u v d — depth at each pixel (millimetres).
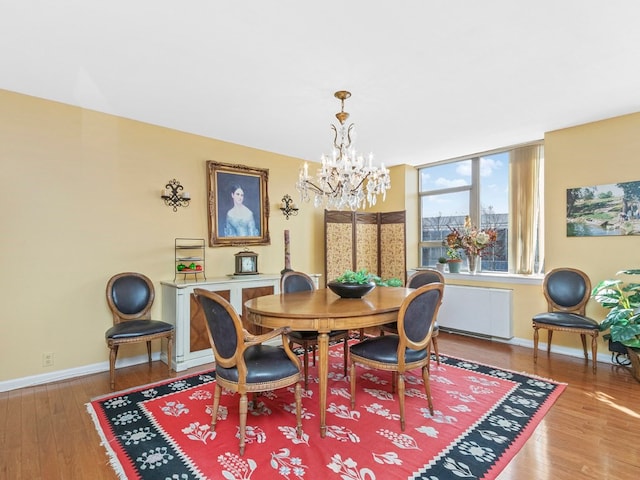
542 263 4098
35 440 2041
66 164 3016
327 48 2131
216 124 3512
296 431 2125
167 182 3611
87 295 3123
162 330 3027
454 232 4703
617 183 3316
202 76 2498
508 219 4367
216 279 3721
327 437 2059
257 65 2336
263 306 2469
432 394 2662
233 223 4090
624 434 2084
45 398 2602
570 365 3307
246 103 2979
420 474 1721
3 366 2734
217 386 2133
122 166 3322
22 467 1795
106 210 3230
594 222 3455
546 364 3340
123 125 3328
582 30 1942
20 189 2803
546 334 3826
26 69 2410
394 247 5113
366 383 2912
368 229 5203
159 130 3561
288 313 2230
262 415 2342
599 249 3432
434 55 2207
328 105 3014
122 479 1694
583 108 3105
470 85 2633
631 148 3238
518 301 4062
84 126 3107
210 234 3881
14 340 2779
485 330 4223
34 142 2863
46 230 2922
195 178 3814
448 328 4594
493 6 1741
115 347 2848
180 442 2010
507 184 4395
